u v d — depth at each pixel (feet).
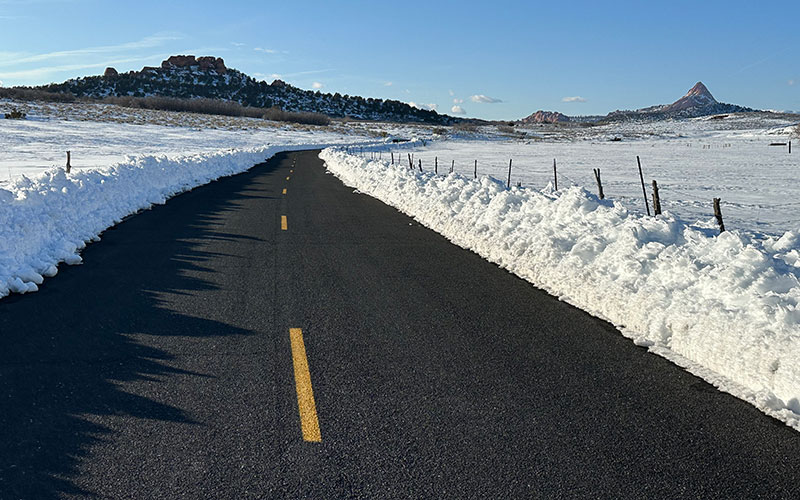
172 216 49.47
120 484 11.33
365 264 32.27
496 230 37.32
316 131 392.68
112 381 16.22
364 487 11.39
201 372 17.01
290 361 18.01
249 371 17.16
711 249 25.98
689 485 11.76
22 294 24.90
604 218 33.83
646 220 31.83
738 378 16.90
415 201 55.62
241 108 547.90
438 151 231.71
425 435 13.52
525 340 20.31
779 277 21.26
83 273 28.89
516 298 25.71
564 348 19.61
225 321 21.84
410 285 27.76
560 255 29.25
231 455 12.46
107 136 226.79
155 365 17.46
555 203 38.19
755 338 17.22
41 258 29.99
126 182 57.31
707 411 15.11
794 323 17.35
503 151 230.89
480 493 11.28
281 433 13.48
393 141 341.21
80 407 14.60
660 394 16.10
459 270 31.09
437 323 22.04
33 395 15.19
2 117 270.67
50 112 325.83
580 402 15.48
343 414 14.51
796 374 15.60
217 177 94.48
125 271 29.48
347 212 54.54
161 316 22.30
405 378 16.85
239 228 44.06
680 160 165.68
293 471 11.90
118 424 13.75
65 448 12.61
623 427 14.14
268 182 88.12
